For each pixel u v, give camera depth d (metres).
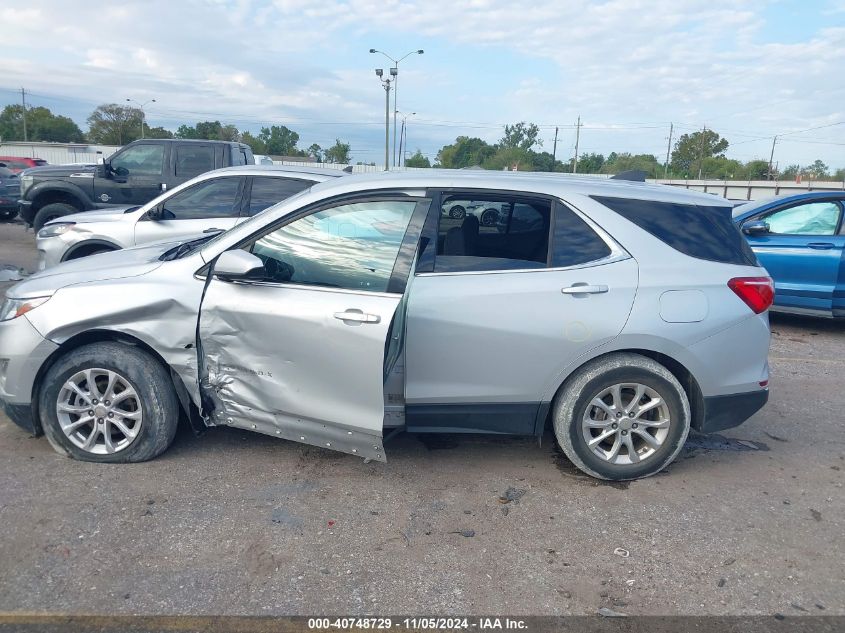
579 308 3.83
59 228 7.78
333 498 3.78
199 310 3.85
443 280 3.84
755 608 2.96
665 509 3.79
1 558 3.10
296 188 7.66
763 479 4.21
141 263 4.16
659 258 3.95
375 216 3.85
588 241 3.94
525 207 3.96
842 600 3.03
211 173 7.74
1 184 17.88
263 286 3.79
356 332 3.59
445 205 3.90
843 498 3.99
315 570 3.12
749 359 4.05
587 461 4.02
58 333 3.88
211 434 4.52
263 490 3.83
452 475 4.12
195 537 3.33
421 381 3.88
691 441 4.80
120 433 4.14
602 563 3.26
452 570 3.17
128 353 3.92
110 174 11.01
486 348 3.84
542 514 3.70
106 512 3.52
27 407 4.00
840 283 7.91
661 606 2.96
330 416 3.74
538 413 4.00
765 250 8.34
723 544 3.46
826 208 8.15
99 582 2.96
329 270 3.79
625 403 4.04
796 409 5.53
